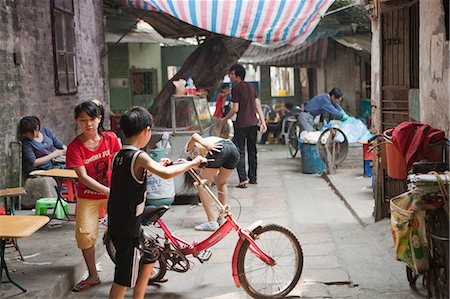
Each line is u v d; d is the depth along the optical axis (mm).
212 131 9898
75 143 5031
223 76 14023
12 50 7785
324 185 9898
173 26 14164
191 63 13930
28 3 8328
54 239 6258
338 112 11258
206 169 6754
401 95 6859
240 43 13766
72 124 10227
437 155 5113
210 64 13844
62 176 6527
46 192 7875
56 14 9406
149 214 4816
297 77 19906
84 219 5074
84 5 11180
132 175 4141
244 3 9891
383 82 7000
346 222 7207
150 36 17984
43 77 8875
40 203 6992
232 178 10906
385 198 6762
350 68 16797
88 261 5164
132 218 4180
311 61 17031
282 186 9945
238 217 7570
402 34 6832
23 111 8141
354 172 10648
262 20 10406
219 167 6789
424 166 4848
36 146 8062
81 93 10859
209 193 4957
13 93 7816
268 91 19875
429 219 4391
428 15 5711
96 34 12062
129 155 4160
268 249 6000
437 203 4328
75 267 5336
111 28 16750
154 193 7555
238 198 8984
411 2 6387
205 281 5262
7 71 7633
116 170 4207
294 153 14258
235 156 6867
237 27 10711
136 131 4242
